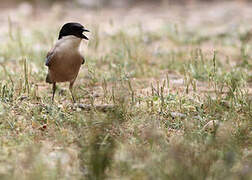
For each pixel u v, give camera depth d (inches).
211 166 349.7
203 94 544.7
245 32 853.2
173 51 740.0
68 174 343.9
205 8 1119.6
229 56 733.9
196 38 840.3
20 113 470.6
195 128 435.2
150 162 355.6
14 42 781.3
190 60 660.1
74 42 484.4
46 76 564.4
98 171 333.4
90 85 581.0
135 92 552.1
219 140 392.5
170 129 442.0
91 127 411.8
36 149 370.3
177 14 1059.9
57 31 871.7
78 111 471.5
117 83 579.5
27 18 1040.8
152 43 826.2
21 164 356.5
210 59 642.2
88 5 1136.2
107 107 480.7
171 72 655.1
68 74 497.0
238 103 502.9
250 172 338.0
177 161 340.2
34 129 433.1
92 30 890.1
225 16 1022.4
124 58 684.7
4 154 372.5
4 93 506.3
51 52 487.8
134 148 386.9
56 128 433.1
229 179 330.6
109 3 1165.1
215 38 844.6
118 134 419.5
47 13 1099.3
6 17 1039.0
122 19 1022.4
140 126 441.1
